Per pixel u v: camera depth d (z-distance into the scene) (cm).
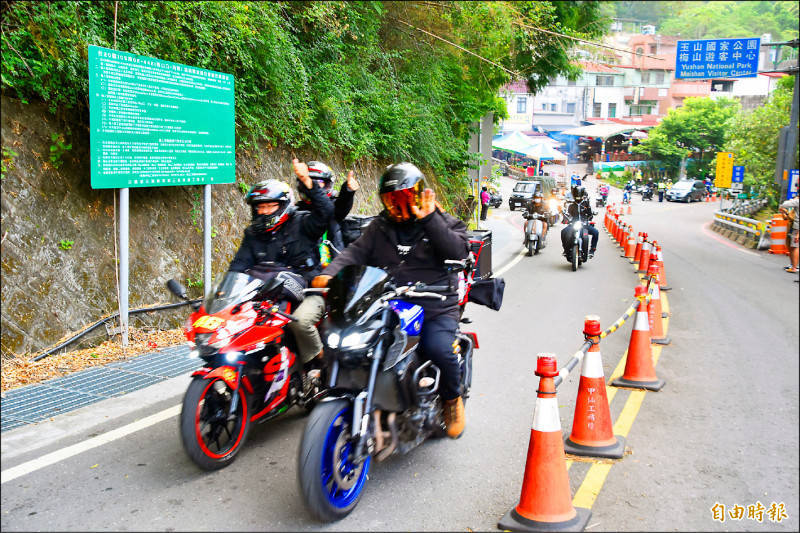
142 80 656
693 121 6100
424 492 406
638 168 6247
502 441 487
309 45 1213
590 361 474
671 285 1230
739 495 402
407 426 391
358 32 1333
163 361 658
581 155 7188
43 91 645
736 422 523
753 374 653
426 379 400
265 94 947
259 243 483
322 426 354
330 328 377
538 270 1396
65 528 356
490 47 1716
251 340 423
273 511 380
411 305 410
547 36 1781
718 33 6538
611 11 2258
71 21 660
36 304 639
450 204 1938
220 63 870
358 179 1348
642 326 623
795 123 2156
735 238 2205
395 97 1475
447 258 413
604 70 6862
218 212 880
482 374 652
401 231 423
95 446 464
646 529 362
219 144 757
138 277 745
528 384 621
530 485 367
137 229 755
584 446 468
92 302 688
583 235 1395
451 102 1900
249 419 447
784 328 867
